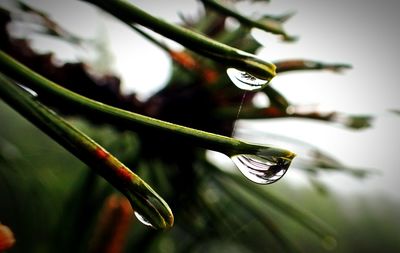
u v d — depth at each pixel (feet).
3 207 0.33
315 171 0.33
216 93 0.29
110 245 0.28
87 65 0.26
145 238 0.34
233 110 0.27
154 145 0.30
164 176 0.33
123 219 0.28
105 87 0.27
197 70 0.27
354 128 0.27
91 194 0.29
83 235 0.29
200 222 0.37
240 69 0.15
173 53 0.25
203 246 0.44
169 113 0.29
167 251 0.39
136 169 0.31
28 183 0.33
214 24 0.31
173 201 0.33
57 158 0.38
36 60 0.25
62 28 0.27
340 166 0.33
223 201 0.39
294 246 0.34
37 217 0.33
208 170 0.33
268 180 0.17
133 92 0.29
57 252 0.29
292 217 0.33
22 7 0.25
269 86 0.21
